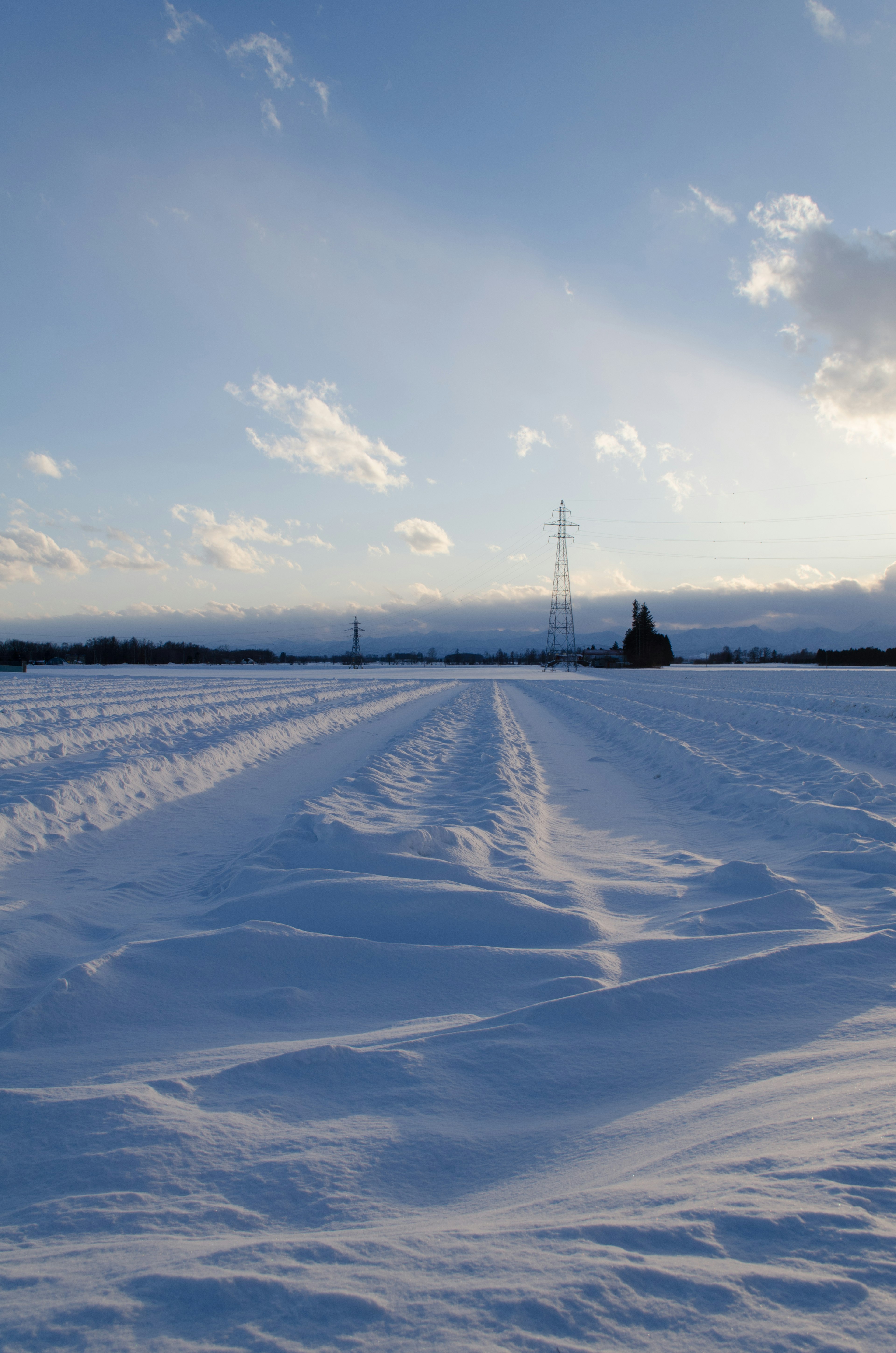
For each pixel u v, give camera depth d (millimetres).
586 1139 2523
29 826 7812
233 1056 3285
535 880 5938
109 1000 3789
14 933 4758
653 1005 3568
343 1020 3752
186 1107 2760
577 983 3936
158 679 51156
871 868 6059
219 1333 1518
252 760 13484
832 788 9344
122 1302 1638
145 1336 1521
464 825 7668
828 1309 1477
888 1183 1925
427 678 59906
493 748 14211
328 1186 2252
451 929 4816
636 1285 1568
